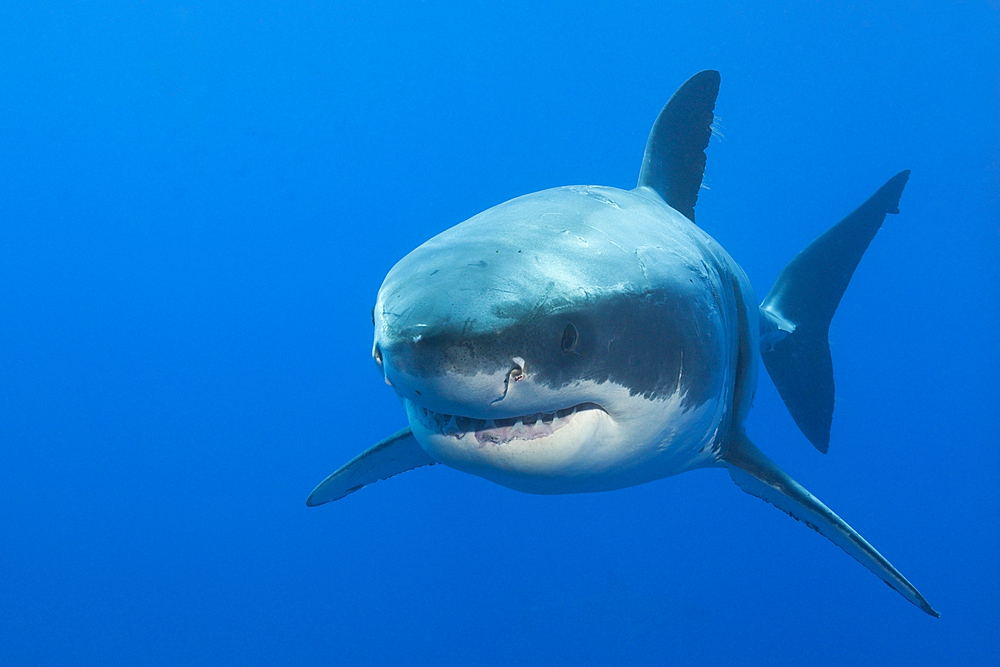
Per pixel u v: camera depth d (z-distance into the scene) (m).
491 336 1.56
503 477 1.92
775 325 4.19
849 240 4.20
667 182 3.34
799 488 2.81
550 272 1.75
